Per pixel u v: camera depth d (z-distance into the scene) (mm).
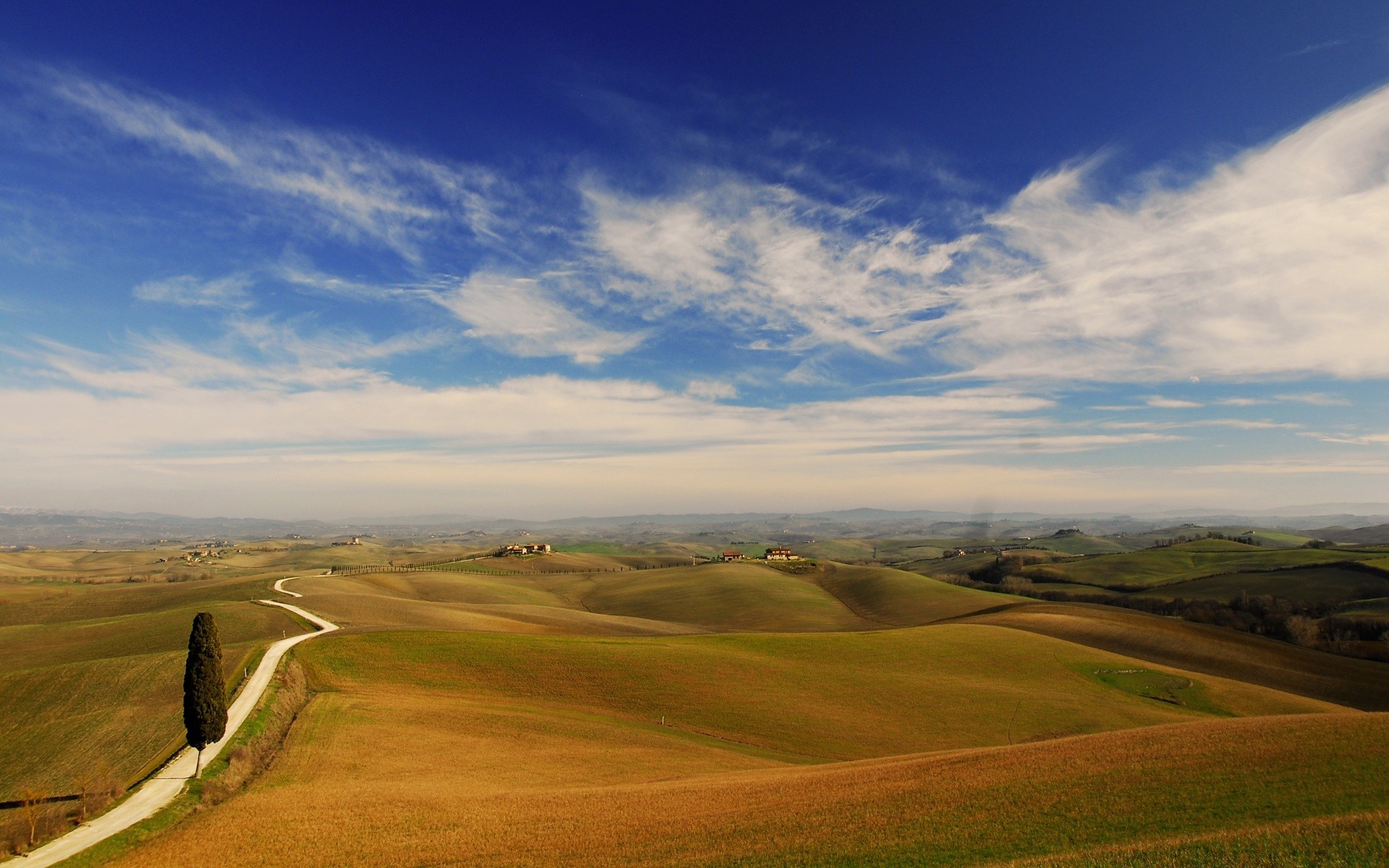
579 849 30969
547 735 54531
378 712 55531
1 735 49719
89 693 56344
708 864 28422
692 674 72812
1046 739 61906
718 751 54688
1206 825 27297
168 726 49625
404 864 30172
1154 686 76812
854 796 35938
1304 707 71250
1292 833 25328
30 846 32438
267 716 51219
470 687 65250
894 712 67188
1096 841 27031
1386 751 33438
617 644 80625
